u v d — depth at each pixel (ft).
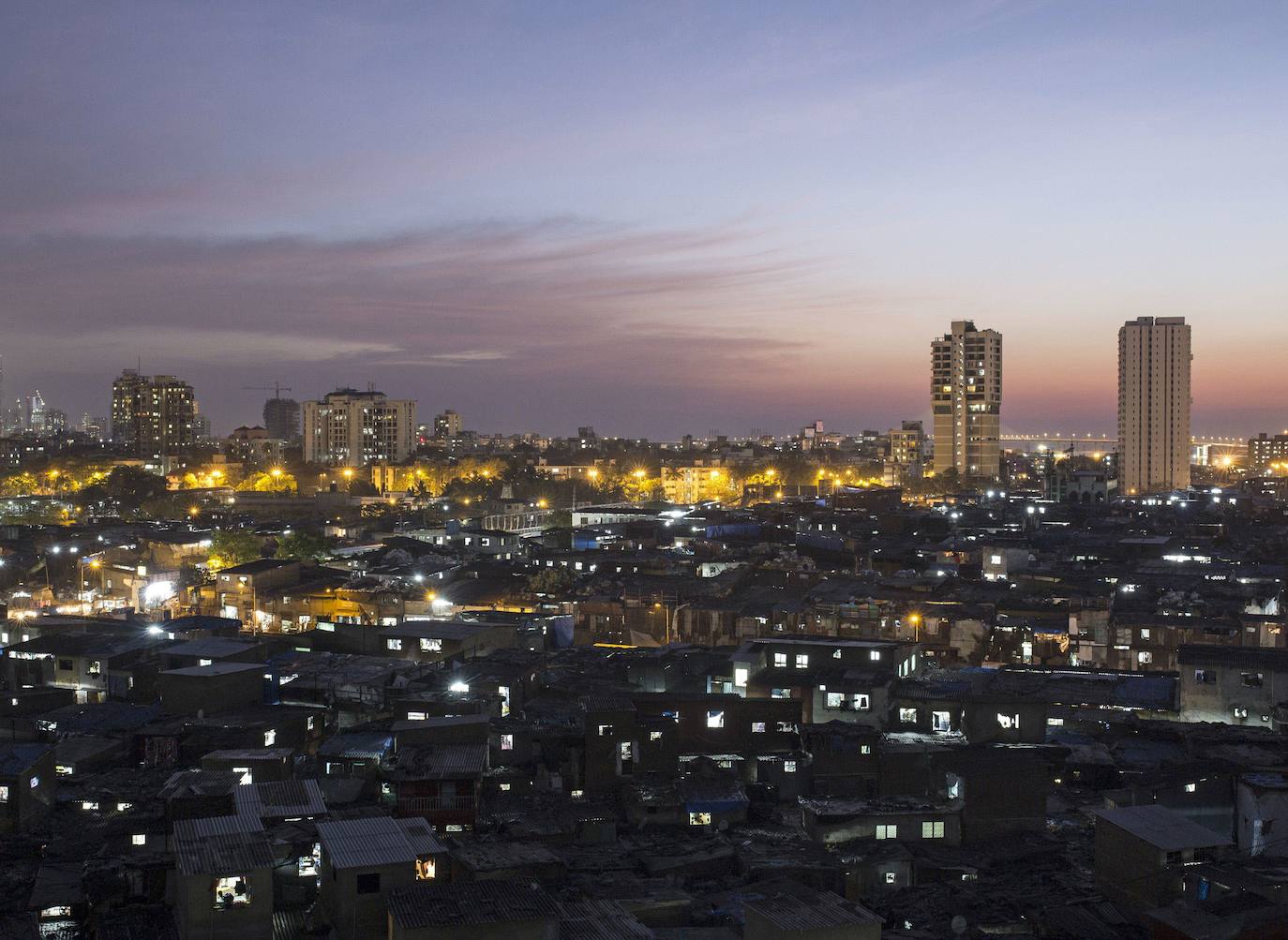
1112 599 413.80
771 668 297.53
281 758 230.27
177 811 197.36
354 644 353.31
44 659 319.27
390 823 176.96
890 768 229.25
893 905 180.14
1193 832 176.96
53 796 227.20
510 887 154.51
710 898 177.37
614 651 354.74
